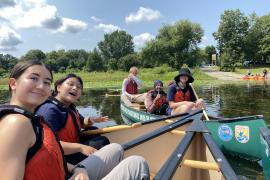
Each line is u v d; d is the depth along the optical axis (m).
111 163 2.64
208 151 3.15
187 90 6.74
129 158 2.25
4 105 1.61
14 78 1.78
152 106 7.41
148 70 53.69
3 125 1.50
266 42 58.22
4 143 1.46
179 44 57.72
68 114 3.11
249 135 4.85
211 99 14.41
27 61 1.79
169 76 40.56
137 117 8.16
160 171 2.26
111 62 74.81
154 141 3.63
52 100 3.04
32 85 1.75
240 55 59.28
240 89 20.42
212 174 2.91
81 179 2.15
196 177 3.19
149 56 60.19
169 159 2.51
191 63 57.69
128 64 70.88
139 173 2.20
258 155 4.80
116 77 43.16
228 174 2.27
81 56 92.12
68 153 2.84
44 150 1.64
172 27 60.12
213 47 82.44
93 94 19.30
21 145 1.50
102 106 12.71
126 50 93.62
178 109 6.17
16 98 1.77
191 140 3.10
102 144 3.48
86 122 3.97
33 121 1.64
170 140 3.95
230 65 52.66
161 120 4.80
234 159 5.18
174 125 4.03
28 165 1.57
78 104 13.56
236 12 59.78
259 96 15.09
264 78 33.88
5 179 1.43
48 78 1.83
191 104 6.09
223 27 60.47
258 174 4.45
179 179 2.68
